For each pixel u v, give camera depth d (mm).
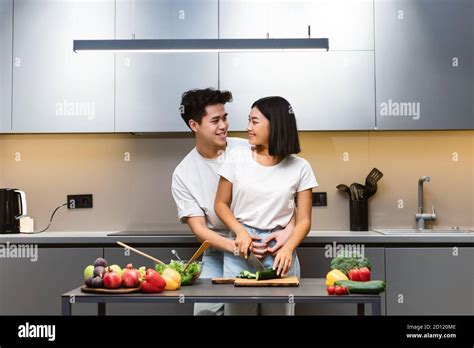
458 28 3959
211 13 3980
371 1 3977
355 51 3959
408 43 3957
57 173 4289
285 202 2797
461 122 3930
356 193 4160
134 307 3590
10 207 4008
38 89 3980
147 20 3990
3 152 4293
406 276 3566
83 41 3381
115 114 3967
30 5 4004
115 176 4285
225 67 3953
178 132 4098
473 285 3564
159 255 3588
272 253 2723
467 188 4242
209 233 2941
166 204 4273
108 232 4180
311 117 3943
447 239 3561
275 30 3975
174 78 3965
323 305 3562
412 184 4250
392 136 4250
